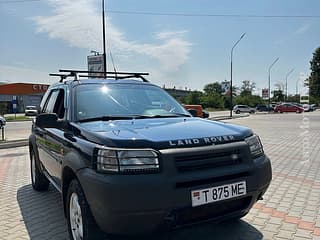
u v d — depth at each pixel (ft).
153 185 9.59
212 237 13.01
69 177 12.56
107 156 9.92
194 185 10.07
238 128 12.44
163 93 16.71
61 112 15.62
